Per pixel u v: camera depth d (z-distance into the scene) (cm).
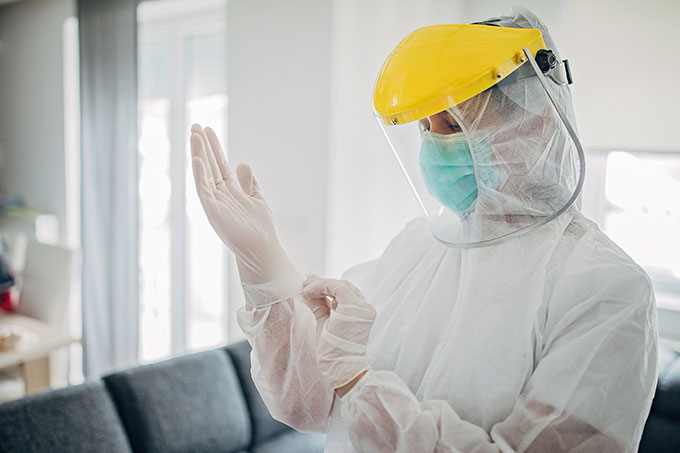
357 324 83
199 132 98
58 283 299
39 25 399
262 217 95
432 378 84
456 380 82
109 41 328
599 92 219
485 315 82
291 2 252
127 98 323
